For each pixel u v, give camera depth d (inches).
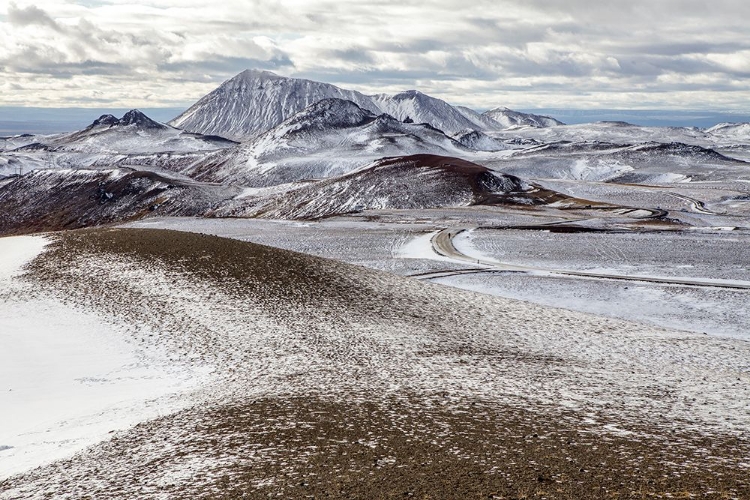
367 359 1122.0
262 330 1310.3
